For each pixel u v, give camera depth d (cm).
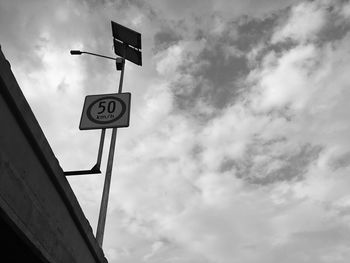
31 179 481
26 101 458
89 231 666
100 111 993
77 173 812
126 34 1138
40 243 504
